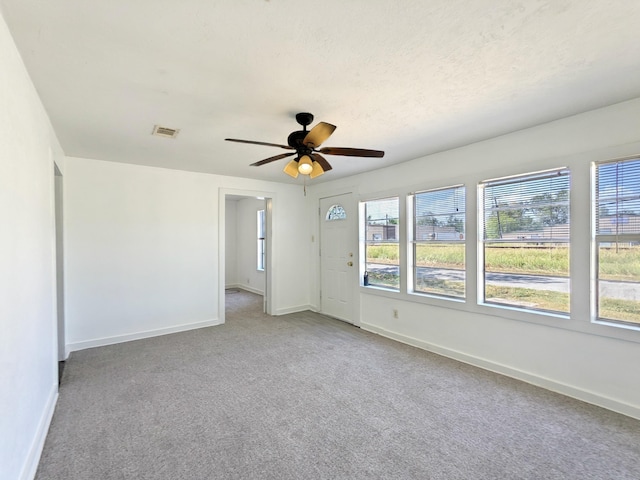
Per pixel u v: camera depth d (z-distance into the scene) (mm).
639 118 2328
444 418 2365
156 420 2342
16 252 1648
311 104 2377
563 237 2773
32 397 1907
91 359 3529
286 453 1986
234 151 3592
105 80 2004
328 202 5457
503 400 2621
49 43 1625
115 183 4129
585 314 2594
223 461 1916
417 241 4023
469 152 3387
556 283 2836
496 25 1516
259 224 7656
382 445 2062
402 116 2619
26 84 1880
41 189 2295
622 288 2467
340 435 2168
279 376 3088
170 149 3523
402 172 4117
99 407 2518
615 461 1906
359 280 4789
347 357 3580
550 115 2625
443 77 2008
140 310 4301
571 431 2199
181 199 4633
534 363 2906
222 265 4988
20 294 1708
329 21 1485
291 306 5766
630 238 2426
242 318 5328
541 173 2904
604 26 1519
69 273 3824
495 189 3250
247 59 1791
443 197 3713
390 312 4301
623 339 2398
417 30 1553
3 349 1432
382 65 1865
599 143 2508
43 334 2264
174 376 3088
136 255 4277
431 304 3770
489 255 3314
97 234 4012
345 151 2549
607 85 2121
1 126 1446
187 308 4680
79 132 2943
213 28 1526
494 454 1973
